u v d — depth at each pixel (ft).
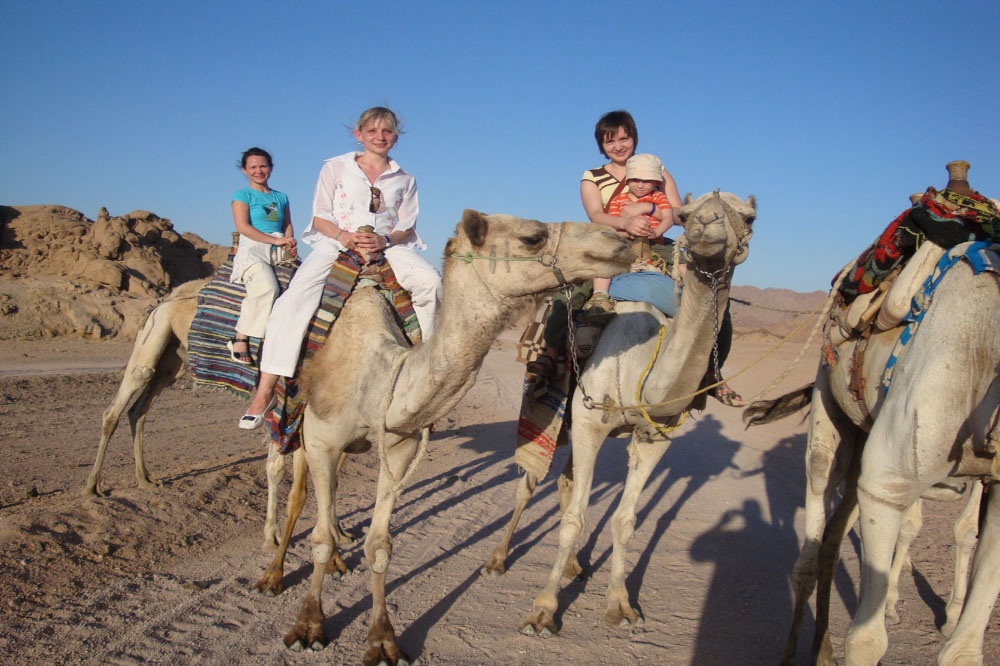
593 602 19.61
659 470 35.68
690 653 16.61
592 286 19.38
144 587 18.75
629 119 20.11
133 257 140.36
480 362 14.85
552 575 18.08
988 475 12.58
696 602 19.56
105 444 25.89
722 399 17.37
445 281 14.76
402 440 16.79
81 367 79.92
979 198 13.55
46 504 23.84
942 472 12.23
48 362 85.10
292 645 16.19
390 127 19.20
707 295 13.85
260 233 22.80
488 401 63.52
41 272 130.31
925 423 12.03
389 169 19.56
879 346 14.67
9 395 53.72
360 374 16.24
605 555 23.43
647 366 16.42
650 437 18.71
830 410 17.11
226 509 25.34
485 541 24.45
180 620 17.11
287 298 17.46
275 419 17.53
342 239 18.19
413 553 22.79
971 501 17.83
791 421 50.26
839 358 16.11
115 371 75.20
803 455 39.11
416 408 15.06
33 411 47.21
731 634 17.62
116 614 17.10
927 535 25.32
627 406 16.99
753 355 85.66
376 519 16.07
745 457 38.96
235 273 22.27
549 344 19.17
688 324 14.53
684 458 38.73
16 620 16.17
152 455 34.37
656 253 19.06
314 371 16.60
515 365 99.91
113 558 20.15
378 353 16.33
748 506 29.17
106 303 117.70
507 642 17.02
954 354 12.09
